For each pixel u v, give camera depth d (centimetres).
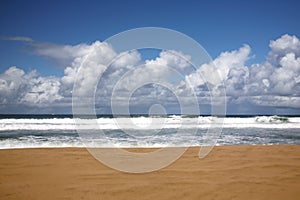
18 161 748
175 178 575
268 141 1518
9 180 560
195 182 544
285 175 601
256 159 779
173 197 456
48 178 575
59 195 466
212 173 618
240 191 488
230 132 1992
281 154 858
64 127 2234
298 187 512
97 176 592
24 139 1516
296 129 2241
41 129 2106
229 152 895
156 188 505
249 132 1988
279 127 2423
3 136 1666
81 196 462
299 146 1018
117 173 621
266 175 600
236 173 620
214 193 476
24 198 453
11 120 2631
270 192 482
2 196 462
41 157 805
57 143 1345
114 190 493
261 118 2811
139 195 466
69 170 649
